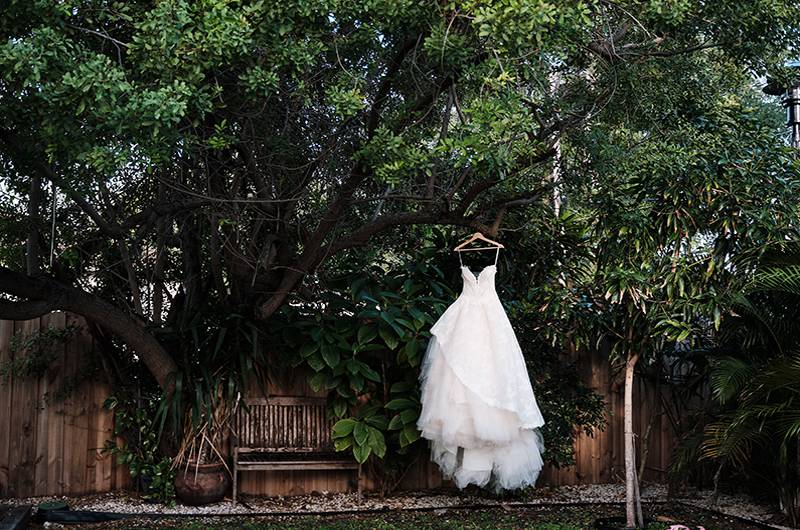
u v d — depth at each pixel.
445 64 4.28
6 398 6.38
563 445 6.72
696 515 6.03
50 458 6.46
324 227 5.68
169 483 6.15
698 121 6.06
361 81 4.45
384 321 6.38
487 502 6.49
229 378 6.20
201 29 3.70
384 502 6.47
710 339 6.12
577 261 6.65
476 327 5.02
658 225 5.31
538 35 3.71
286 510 6.09
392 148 4.38
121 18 4.02
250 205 5.86
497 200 6.09
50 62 3.53
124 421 6.35
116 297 6.97
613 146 5.98
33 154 4.41
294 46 4.09
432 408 5.05
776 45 5.17
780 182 5.13
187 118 4.21
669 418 6.77
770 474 6.37
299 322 6.42
